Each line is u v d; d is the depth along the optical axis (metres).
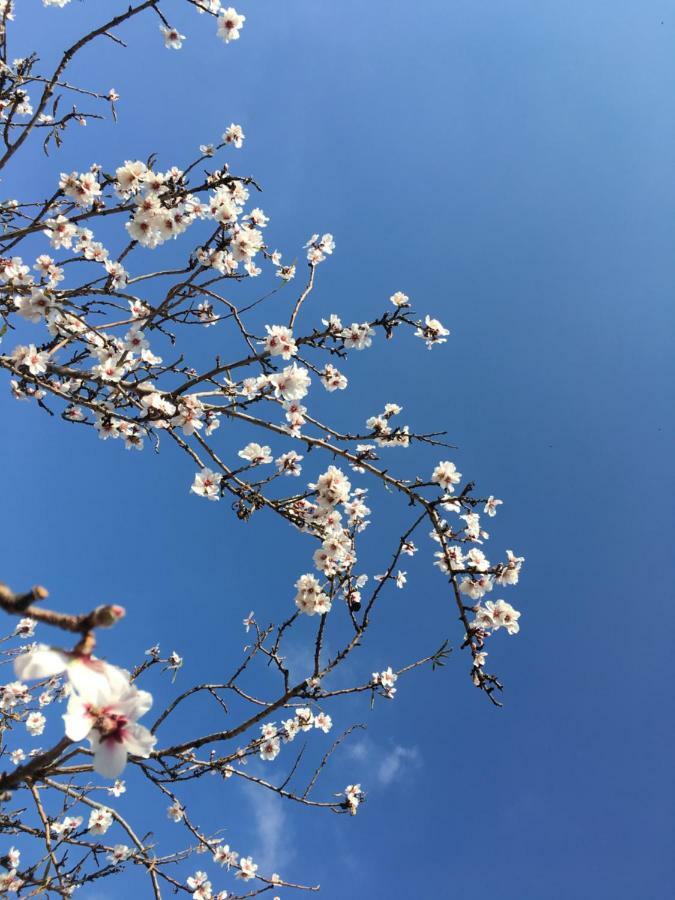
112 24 0.81
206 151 0.95
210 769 0.80
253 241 0.87
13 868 0.83
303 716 1.06
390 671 0.83
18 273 0.86
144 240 0.83
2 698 1.16
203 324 0.89
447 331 0.92
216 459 0.87
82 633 0.31
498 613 0.85
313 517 0.89
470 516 0.91
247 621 1.03
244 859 1.08
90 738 0.33
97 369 0.82
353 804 0.86
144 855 0.78
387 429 0.94
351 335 0.90
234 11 0.88
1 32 0.82
